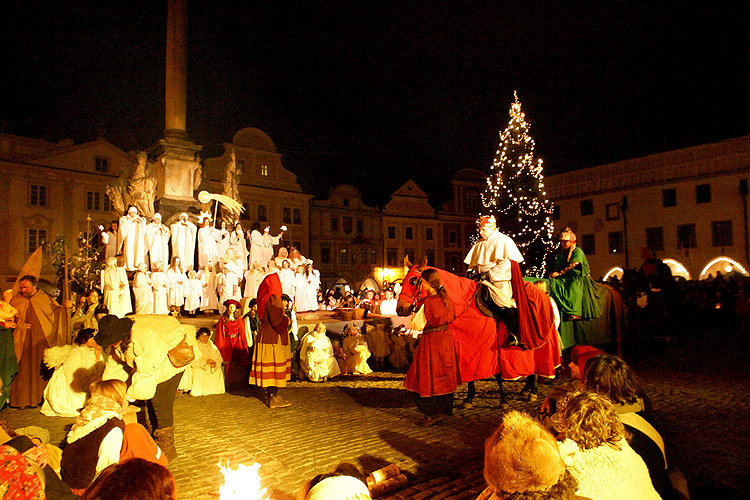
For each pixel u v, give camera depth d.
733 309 20.34
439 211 50.19
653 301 14.21
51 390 7.29
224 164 36.62
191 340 5.29
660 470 2.98
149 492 1.82
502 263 7.23
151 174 15.39
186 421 6.85
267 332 7.75
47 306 8.19
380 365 12.70
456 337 6.84
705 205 35.94
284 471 4.87
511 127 32.75
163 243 14.39
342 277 43.47
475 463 5.12
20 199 31.23
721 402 7.68
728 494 4.34
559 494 1.93
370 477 4.52
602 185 41.81
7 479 2.56
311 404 7.95
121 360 5.23
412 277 6.85
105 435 3.58
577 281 8.50
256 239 18.11
